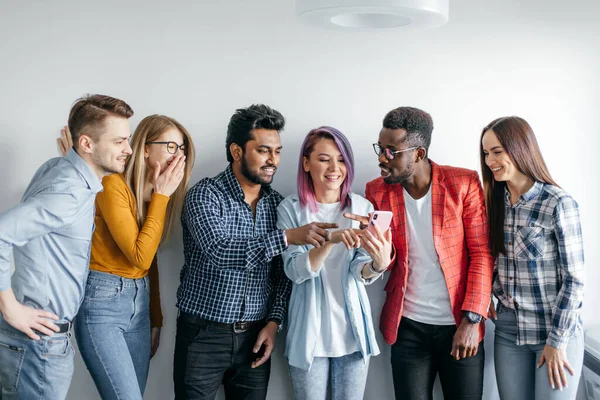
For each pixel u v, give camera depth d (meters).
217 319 2.42
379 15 2.14
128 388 2.33
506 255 2.47
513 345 2.52
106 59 2.69
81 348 2.34
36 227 1.93
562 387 2.38
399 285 2.53
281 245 2.28
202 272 2.43
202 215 2.38
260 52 2.72
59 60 2.68
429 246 2.50
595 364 2.67
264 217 2.53
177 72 2.71
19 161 2.70
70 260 2.08
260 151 2.40
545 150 2.79
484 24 2.75
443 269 2.47
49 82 2.68
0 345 2.07
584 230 2.82
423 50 2.74
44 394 2.09
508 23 2.75
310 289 2.43
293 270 2.37
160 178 2.38
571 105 2.78
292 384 2.78
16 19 2.66
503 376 2.55
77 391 2.77
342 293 2.45
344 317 2.45
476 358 2.52
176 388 2.50
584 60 2.77
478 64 2.76
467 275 2.52
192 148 2.53
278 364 2.77
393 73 2.75
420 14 1.94
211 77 2.72
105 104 2.09
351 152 2.43
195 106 2.72
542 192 2.38
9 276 1.94
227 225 2.44
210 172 2.74
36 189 2.01
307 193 2.46
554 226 2.35
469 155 2.79
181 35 2.70
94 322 2.32
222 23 2.70
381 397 2.82
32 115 2.69
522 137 2.35
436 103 2.76
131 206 2.38
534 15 2.75
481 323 2.53
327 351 2.44
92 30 2.68
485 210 2.49
